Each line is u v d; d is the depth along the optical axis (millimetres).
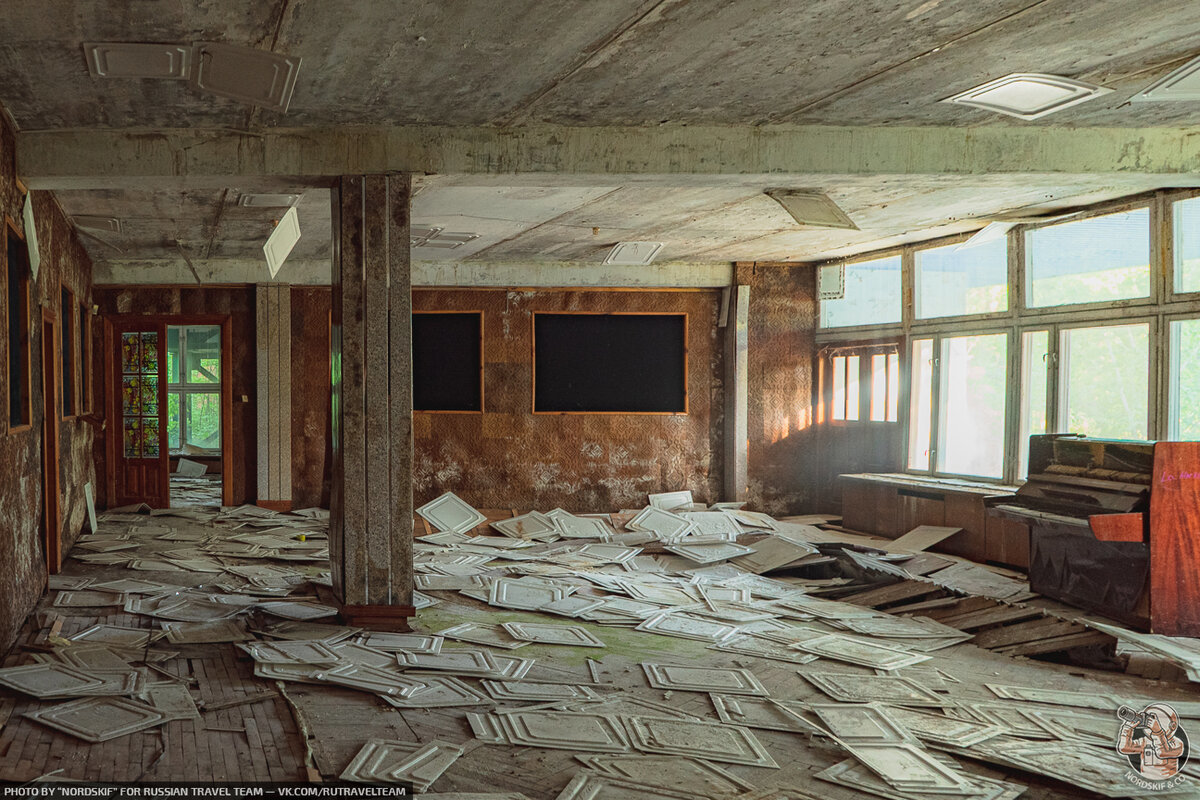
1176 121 5777
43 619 5945
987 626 6035
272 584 7207
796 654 5430
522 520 10562
